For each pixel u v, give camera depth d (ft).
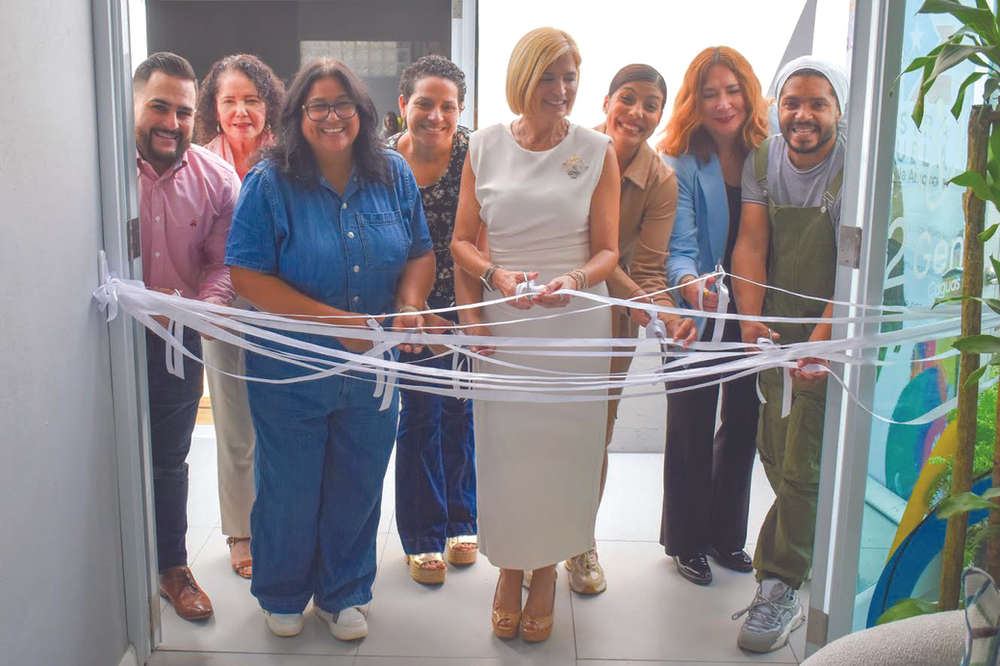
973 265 5.36
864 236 6.69
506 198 7.15
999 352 5.03
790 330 7.75
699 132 7.74
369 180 7.16
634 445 12.03
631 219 7.79
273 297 7.03
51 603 6.00
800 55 9.07
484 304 7.03
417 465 8.68
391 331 7.22
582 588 8.64
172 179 7.79
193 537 9.77
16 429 5.49
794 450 7.70
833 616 7.29
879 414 6.93
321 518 7.80
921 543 7.04
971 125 5.16
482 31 9.98
